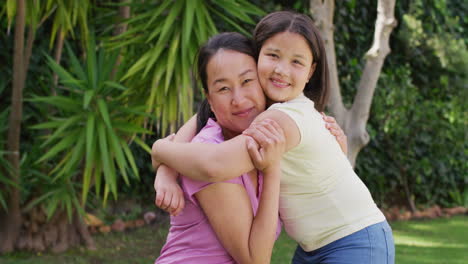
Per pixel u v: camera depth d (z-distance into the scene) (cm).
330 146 152
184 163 135
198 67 153
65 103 361
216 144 135
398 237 502
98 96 362
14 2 355
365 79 367
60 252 417
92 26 467
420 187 660
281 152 135
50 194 388
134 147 550
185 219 145
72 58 374
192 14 345
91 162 355
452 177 673
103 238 475
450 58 620
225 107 147
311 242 156
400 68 627
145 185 571
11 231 409
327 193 152
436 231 537
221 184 135
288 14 152
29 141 489
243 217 136
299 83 149
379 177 636
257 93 148
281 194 154
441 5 630
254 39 152
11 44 476
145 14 368
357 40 622
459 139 646
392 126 598
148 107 362
